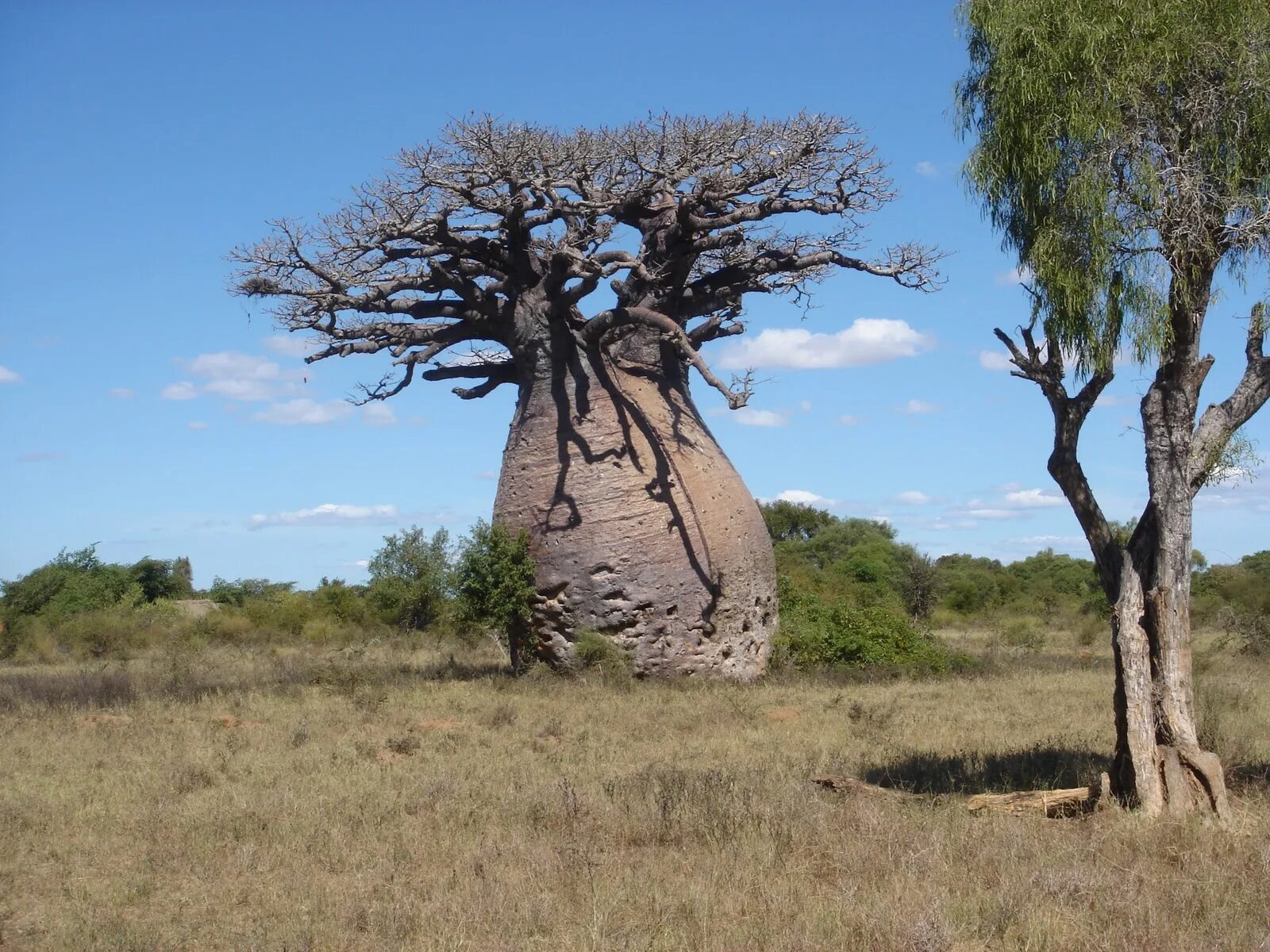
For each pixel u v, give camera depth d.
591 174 20.39
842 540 57.75
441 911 6.78
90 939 6.48
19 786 10.81
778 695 18.30
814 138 20.50
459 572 20.78
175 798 10.24
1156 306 8.69
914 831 8.02
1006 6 9.27
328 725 14.95
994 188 9.43
